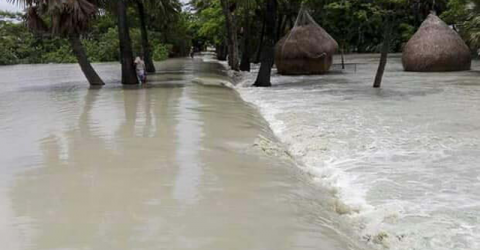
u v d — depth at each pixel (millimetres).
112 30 52906
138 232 4387
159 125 10000
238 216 4867
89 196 5430
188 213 4910
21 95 16734
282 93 16969
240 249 4070
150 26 52500
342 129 9773
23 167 6754
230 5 29688
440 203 5539
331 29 49031
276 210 5098
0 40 54281
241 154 7602
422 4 36375
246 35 31547
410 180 6414
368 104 13375
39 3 18375
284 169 6867
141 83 20734
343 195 5961
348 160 7496
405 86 18000
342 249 4230
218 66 36719
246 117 11289
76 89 18719
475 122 10117
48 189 5703
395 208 5387
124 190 5656
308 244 4246
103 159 7145
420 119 10695
